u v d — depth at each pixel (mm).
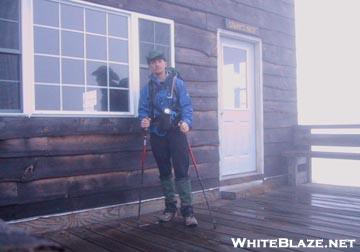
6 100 3559
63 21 3932
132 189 4434
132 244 3406
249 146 6172
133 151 4441
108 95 4273
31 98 3646
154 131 4051
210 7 5395
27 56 3619
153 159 4633
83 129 4004
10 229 1788
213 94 5379
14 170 3555
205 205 4961
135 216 4418
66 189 3889
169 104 4000
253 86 6270
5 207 3514
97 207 4141
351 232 3670
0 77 3518
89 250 3266
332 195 5621
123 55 4410
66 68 3949
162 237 3596
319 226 3896
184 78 5004
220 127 5637
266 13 6375
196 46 5172
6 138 3500
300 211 4582
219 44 5625
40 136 3709
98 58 4195
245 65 6156
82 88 4059
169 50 4867
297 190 6062
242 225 3965
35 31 3738
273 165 6438
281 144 6637
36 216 3703
